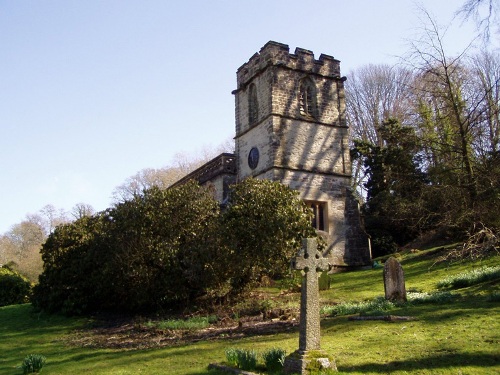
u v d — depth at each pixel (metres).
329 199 27.81
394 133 31.36
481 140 19.33
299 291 20.36
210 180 32.28
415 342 9.39
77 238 21.16
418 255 25.19
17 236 70.12
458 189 18.20
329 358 7.89
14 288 26.61
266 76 28.27
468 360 7.97
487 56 23.73
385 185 32.38
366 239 27.92
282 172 26.78
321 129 28.69
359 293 18.36
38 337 16.09
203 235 18.64
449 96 19.67
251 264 18.03
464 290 15.30
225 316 16.47
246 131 29.88
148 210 19.09
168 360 10.29
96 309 20.55
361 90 47.34
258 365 8.73
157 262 18.47
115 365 10.44
